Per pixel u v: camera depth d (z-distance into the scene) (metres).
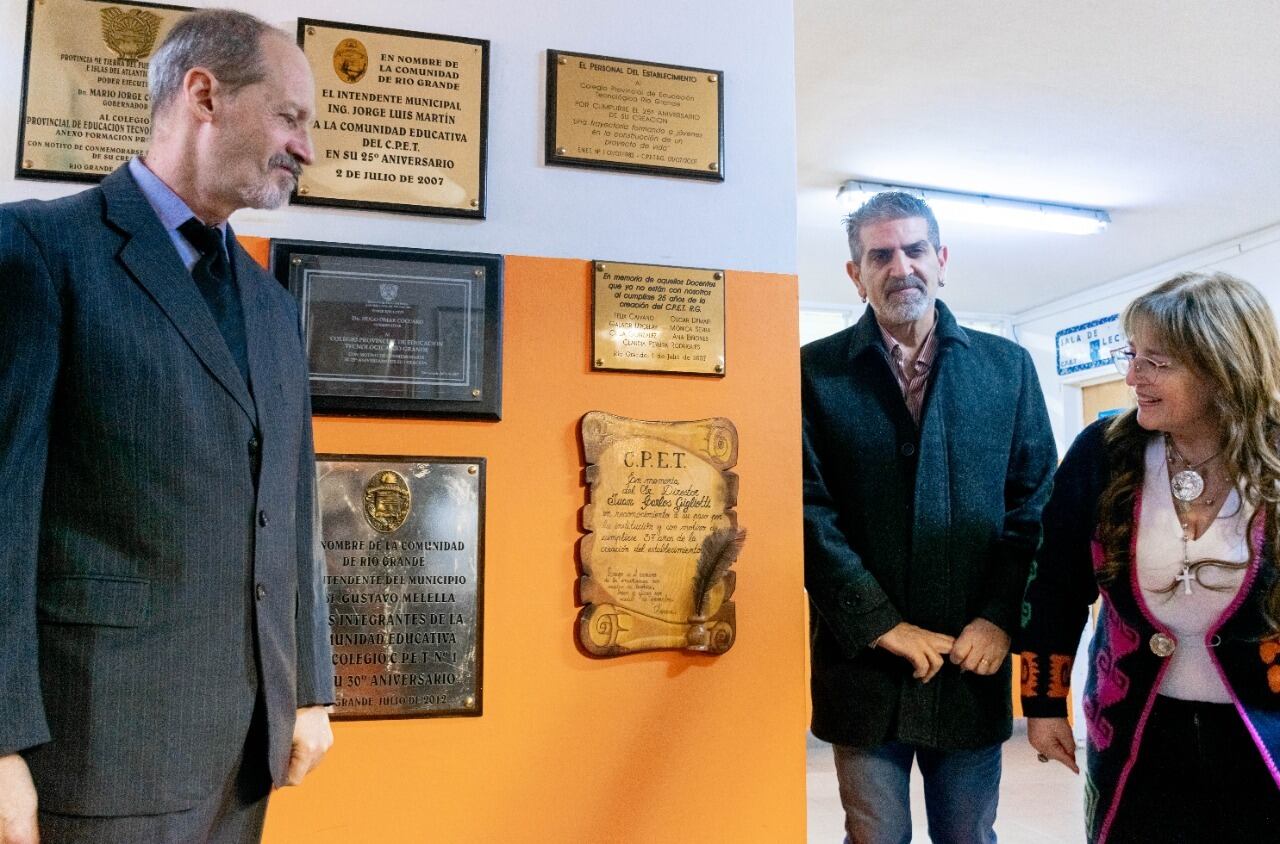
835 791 4.12
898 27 2.93
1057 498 1.66
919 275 1.87
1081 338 6.02
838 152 3.89
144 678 1.04
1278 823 1.32
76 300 1.05
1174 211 4.52
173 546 1.07
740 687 1.80
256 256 1.66
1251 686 1.35
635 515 1.76
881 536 1.86
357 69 1.71
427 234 1.74
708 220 1.88
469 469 1.70
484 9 1.80
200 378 1.12
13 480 0.96
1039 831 3.47
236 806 1.17
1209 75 3.20
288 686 1.21
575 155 1.81
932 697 1.79
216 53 1.17
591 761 1.71
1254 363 1.37
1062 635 1.65
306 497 1.36
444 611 1.66
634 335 1.80
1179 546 1.42
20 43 1.60
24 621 0.96
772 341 1.89
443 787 1.65
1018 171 4.07
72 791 1.00
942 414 1.87
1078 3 2.79
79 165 1.59
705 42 1.92
